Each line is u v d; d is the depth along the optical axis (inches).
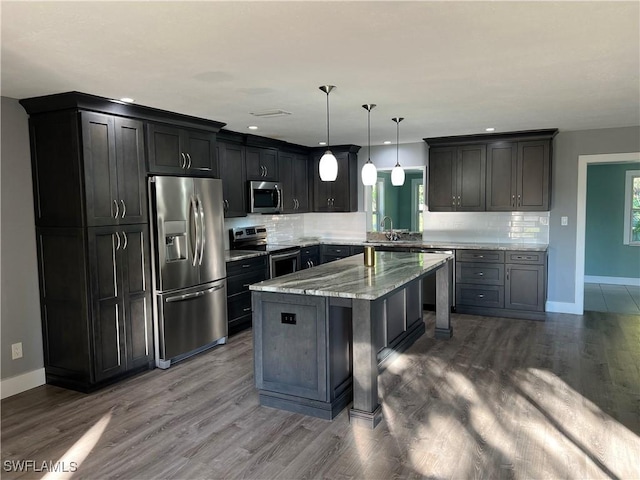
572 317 225.9
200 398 138.3
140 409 131.3
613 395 135.5
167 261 162.7
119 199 149.2
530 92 142.9
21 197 143.9
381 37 94.1
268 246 246.8
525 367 159.0
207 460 104.4
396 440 111.5
